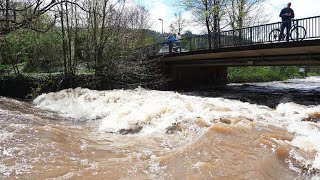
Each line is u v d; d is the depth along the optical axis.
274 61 16.70
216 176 4.96
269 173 5.08
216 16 30.00
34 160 5.88
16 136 7.11
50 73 20.12
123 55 20.75
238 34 17.25
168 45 23.02
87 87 19.53
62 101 15.30
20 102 15.33
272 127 7.42
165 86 22.91
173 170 5.34
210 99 12.98
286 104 11.05
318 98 15.87
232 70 31.62
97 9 19.84
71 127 9.36
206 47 20.16
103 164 5.73
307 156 5.64
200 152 5.96
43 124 9.12
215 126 7.24
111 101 13.66
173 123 8.66
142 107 10.55
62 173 5.31
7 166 5.57
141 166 5.59
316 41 12.09
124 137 8.10
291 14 14.62
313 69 43.44
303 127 7.45
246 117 8.64
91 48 20.30
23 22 12.27
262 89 22.80
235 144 6.25
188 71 24.69
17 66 20.47
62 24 18.98
